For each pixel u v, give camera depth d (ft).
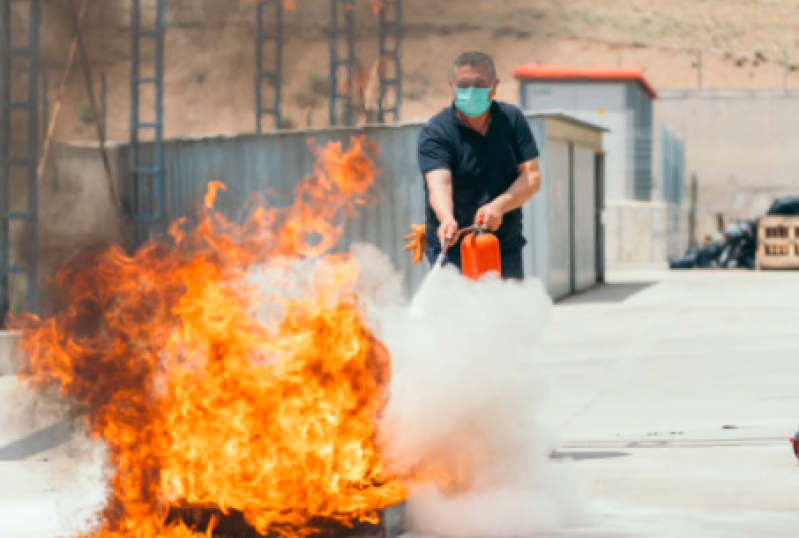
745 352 72.95
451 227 33.24
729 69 562.25
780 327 89.51
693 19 596.70
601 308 114.73
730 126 287.28
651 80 561.02
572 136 136.46
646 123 257.75
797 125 285.43
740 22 602.44
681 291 137.80
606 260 230.48
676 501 31.99
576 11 581.53
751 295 127.24
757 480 34.73
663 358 71.46
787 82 552.82
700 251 199.41
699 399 53.93
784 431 43.83
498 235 34.88
